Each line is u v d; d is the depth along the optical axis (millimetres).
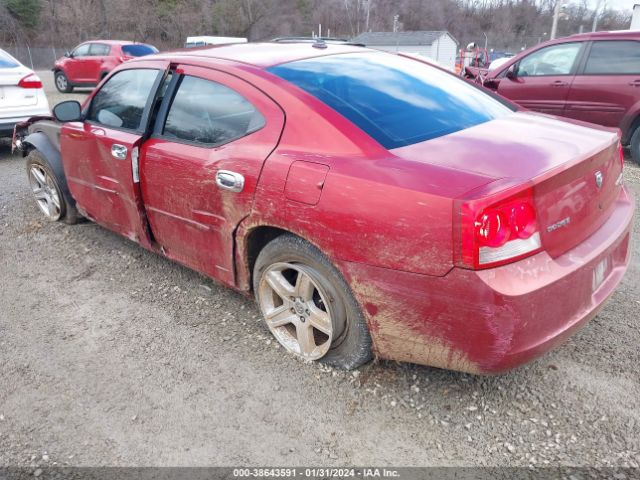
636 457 2234
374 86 2936
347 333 2607
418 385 2684
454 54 49594
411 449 2324
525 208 2064
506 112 3160
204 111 3104
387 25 73000
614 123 7117
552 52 7668
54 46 47281
